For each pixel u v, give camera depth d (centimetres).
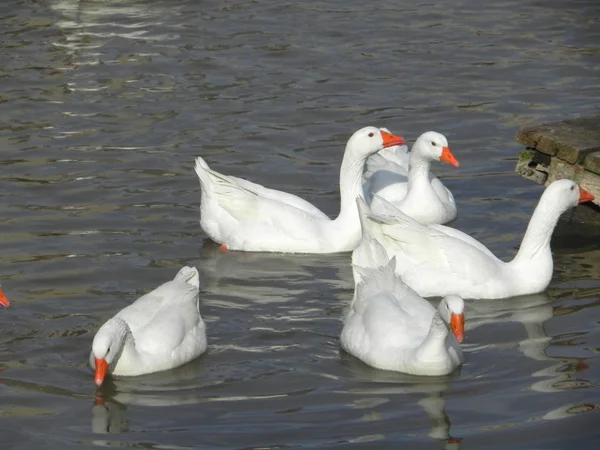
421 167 1694
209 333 1338
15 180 1805
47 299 1409
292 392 1195
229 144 1983
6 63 2381
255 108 2155
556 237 1658
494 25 2634
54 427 1120
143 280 1473
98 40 2534
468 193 1814
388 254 1477
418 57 2433
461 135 2036
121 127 2052
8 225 1634
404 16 2708
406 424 1123
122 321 1217
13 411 1148
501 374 1235
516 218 1712
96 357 1180
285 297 1442
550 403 1163
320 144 1995
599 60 2405
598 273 1533
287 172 1877
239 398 1182
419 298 1324
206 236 1642
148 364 1232
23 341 1297
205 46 2498
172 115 2112
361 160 1617
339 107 2166
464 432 1108
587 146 1664
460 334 1159
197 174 1666
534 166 1756
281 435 1102
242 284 1482
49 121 2072
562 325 1365
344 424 1124
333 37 2559
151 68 2364
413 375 1229
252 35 2569
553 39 2536
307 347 1302
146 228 1648
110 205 1720
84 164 1878
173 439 1095
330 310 1402
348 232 1609
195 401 1175
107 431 1111
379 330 1263
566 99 2184
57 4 2784
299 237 1594
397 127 2070
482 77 2316
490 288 1448
